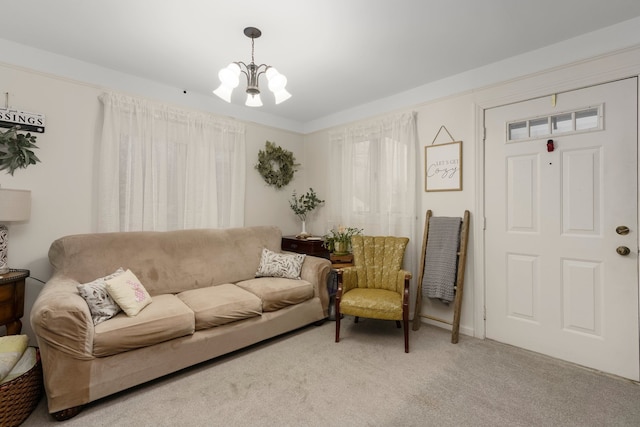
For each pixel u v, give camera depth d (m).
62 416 1.62
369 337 2.73
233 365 2.22
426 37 2.24
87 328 1.70
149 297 2.22
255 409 1.73
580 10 1.93
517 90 2.50
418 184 3.14
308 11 1.93
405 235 3.15
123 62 2.62
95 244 2.39
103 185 2.62
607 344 2.13
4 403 1.51
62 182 2.51
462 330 2.82
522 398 1.83
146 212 2.86
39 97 2.41
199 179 3.21
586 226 2.21
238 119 3.65
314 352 2.43
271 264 3.10
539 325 2.42
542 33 2.19
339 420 1.64
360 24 2.08
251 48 2.39
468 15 1.98
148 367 1.90
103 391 1.74
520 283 2.51
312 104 3.64
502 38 2.25
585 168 2.21
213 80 2.97
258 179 3.89
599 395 1.86
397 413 1.70
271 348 2.50
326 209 4.05
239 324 2.36
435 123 3.01
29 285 2.38
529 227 2.46
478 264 2.71
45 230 2.44
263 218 3.94
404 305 2.45
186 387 1.94
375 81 3.00
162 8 1.91
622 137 2.07
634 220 2.03
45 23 2.09
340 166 3.86
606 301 2.13
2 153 2.26
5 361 1.64
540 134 2.42
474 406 1.75
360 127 3.60
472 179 2.76
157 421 1.63
